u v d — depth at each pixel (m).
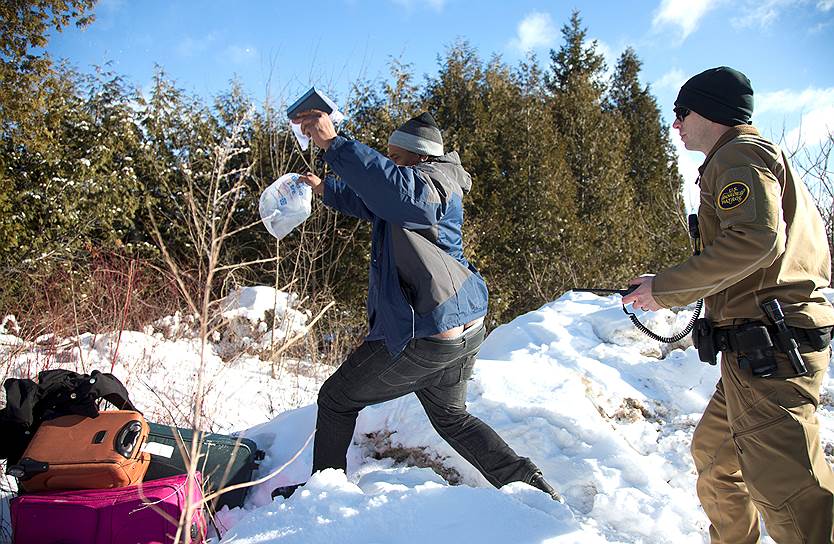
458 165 2.61
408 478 2.64
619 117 22.34
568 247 15.32
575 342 4.55
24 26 9.97
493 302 13.94
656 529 2.56
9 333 5.71
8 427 2.41
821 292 2.05
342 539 2.00
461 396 2.62
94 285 6.43
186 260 10.38
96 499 2.17
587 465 2.86
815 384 1.93
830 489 1.85
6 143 10.72
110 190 11.02
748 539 2.24
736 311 2.01
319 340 7.48
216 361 5.42
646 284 2.09
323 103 2.30
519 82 18.77
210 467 2.64
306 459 3.05
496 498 2.13
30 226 10.52
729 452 2.21
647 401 3.80
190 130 11.56
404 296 2.37
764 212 1.85
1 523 2.47
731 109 2.10
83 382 2.52
